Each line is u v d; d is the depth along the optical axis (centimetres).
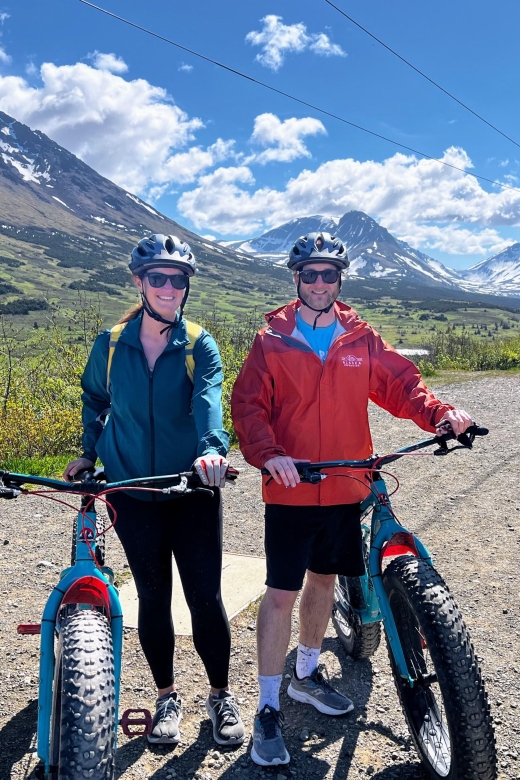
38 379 1137
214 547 302
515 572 499
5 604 456
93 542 270
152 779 287
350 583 356
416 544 290
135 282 298
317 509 309
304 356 310
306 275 307
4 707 341
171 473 300
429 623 251
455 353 2111
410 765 294
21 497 711
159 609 308
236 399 316
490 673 362
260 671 312
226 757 302
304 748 307
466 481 751
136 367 297
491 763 240
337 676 368
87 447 316
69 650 220
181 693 352
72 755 198
